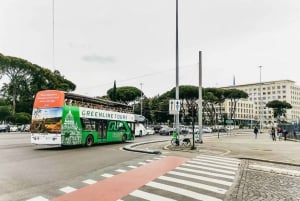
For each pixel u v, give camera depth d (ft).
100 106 83.25
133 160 48.83
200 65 95.81
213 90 282.77
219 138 135.85
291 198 25.07
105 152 62.39
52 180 30.78
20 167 39.24
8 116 212.02
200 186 28.94
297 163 47.78
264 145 88.22
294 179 34.45
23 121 213.25
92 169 38.52
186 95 241.55
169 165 43.32
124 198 23.70
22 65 211.00
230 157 56.59
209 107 299.58
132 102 280.92
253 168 42.50
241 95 286.87
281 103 384.47
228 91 285.02
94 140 79.25
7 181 29.91
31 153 57.62
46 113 67.92
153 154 60.13
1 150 61.82
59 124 66.33
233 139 126.62
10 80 215.92
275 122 419.13
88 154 57.72
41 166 40.50
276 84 491.72
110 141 87.25
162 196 24.53
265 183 31.65
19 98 228.84
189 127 212.84
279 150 71.05
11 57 208.23
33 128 68.28
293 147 80.64
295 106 494.18
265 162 50.65
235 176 35.55
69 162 45.21
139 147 77.30
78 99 73.87
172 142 80.89
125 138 96.12
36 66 222.69
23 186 27.76
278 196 25.71
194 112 72.79
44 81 225.56
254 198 24.79
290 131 144.77
